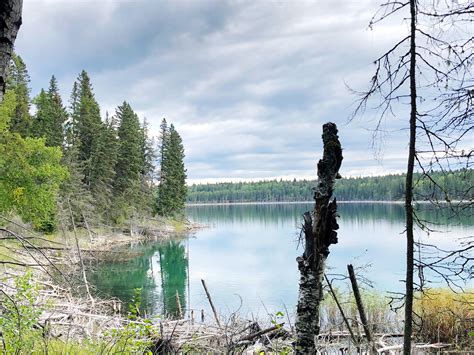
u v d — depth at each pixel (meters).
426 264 4.70
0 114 22.61
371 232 47.06
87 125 44.94
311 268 3.74
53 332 7.45
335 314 12.66
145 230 52.47
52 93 42.50
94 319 9.39
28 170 23.30
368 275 21.75
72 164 36.38
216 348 8.27
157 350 7.90
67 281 5.88
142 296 20.41
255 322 9.80
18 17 1.92
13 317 4.24
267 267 28.73
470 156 4.45
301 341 3.70
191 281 24.47
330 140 3.73
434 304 10.66
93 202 41.19
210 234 56.09
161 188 57.91
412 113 4.51
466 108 4.41
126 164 49.75
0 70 1.87
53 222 26.23
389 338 10.83
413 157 4.56
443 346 9.69
